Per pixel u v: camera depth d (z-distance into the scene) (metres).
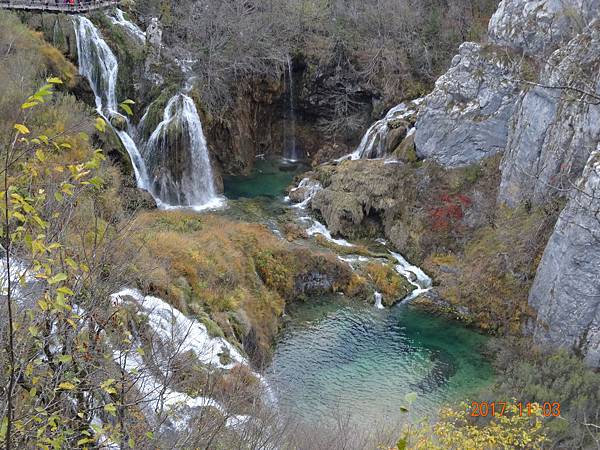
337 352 22.61
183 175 33.94
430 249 29.11
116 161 30.11
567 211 21.78
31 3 32.28
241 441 10.09
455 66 32.00
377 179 32.19
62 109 25.16
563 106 24.39
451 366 22.09
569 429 16.11
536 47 28.50
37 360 6.72
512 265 25.53
